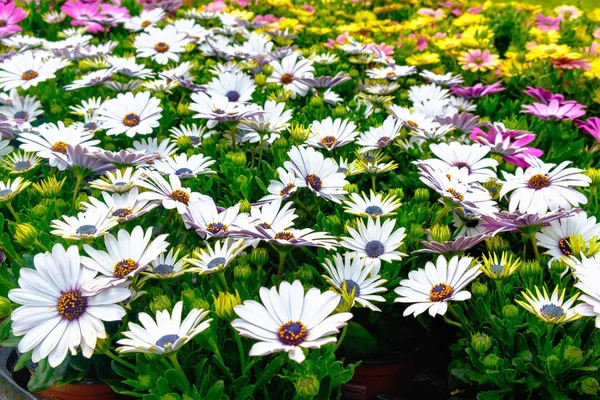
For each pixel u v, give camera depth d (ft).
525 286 1.44
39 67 2.23
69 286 1.25
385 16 3.68
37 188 1.66
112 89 2.23
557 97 2.24
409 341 1.65
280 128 1.85
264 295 1.18
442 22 3.42
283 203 1.70
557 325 1.36
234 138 1.85
